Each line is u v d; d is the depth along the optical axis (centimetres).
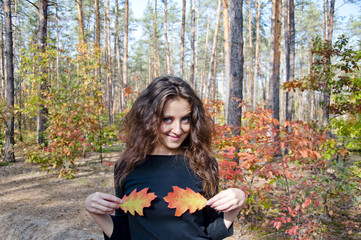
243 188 295
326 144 327
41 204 455
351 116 361
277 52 849
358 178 310
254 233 333
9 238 359
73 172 618
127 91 607
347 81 412
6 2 813
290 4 1154
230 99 425
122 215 104
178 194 85
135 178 98
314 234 308
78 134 588
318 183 274
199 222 95
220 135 333
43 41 800
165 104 94
